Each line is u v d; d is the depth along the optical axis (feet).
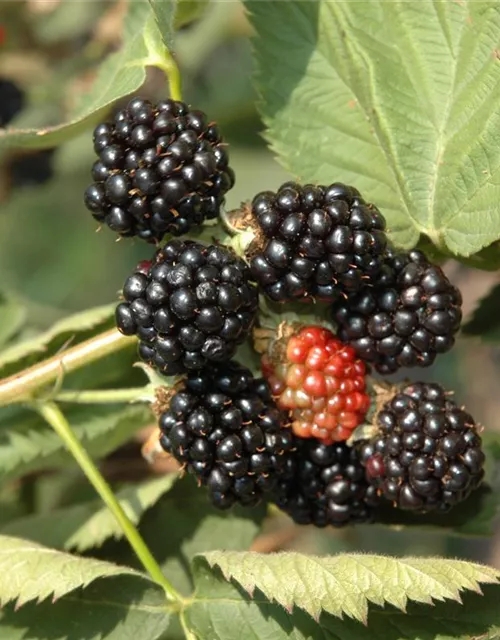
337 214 0.97
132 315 0.97
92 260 1.72
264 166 1.39
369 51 1.05
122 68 1.07
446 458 1.00
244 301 0.97
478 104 1.03
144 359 0.99
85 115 1.03
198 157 0.97
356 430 1.02
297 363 1.01
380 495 1.04
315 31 1.07
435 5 1.05
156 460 1.12
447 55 1.04
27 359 1.08
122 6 1.32
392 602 0.95
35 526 1.13
